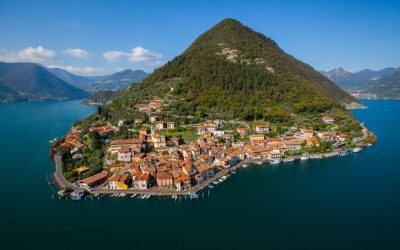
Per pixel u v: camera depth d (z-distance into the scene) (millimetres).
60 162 181500
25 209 123125
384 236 103188
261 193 140375
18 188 143875
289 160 191500
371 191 141500
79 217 117125
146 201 131000
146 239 102188
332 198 134125
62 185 146125
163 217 117500
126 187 142750
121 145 194500
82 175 157125
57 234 105312
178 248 96875
